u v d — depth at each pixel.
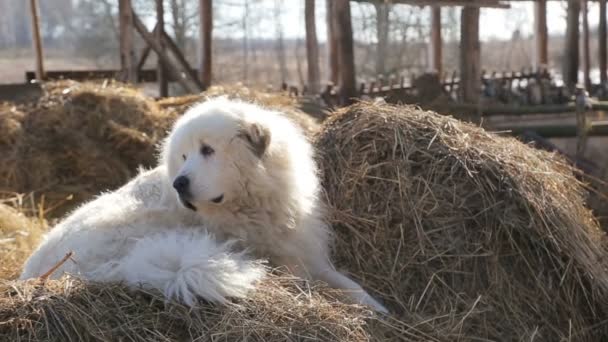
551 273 4.62
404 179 4.92
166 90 12.51
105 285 3.57
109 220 4.18
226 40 33.06
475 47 12.05
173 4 23.89
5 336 3.29
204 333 3.34
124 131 8.30
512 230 4.69
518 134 9.91
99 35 27.88
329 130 5.41
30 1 12.06
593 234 4.92
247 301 3.50
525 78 15.41
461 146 4.98
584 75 16.48
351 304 3.80
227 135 3.99
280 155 4.18
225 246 3.86
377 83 14.20
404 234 4.79
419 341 3.93
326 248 4.55
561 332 4.48
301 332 3.39
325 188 5.09
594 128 9.49
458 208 4.77
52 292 3.49
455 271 4.61
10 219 6.21
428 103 11.55
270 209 4.16
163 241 3.71
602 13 16.59
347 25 10.13
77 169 8.06
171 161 4.17
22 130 8.19
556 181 4.99
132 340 3.33
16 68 29.55
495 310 4.47
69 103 8.55
